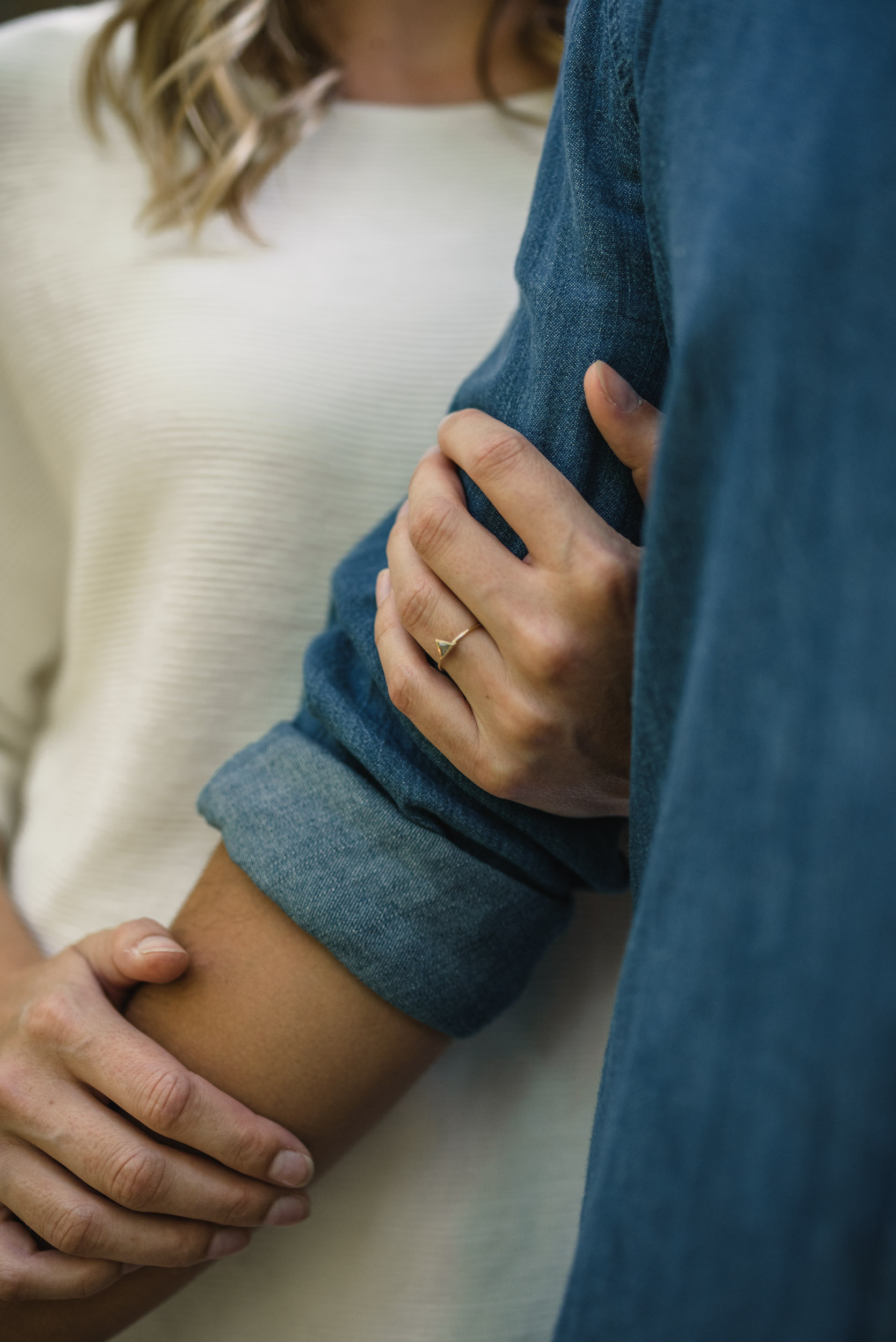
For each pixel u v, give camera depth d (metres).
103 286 0.70
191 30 0.70
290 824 0.59
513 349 0.57
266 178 0.71
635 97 0.52
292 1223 0.60
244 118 0.69
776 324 0.45
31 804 0.74
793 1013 0.42
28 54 0.73
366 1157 0.66
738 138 0.46
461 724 0.56
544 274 0.55
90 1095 0.59
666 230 0.48
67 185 0.71
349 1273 0.66
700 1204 0.44
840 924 0.41
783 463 0.44
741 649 0.45
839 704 0.42
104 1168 0.58
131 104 0.71
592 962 0.69
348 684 0.60
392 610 0.58
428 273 0.70
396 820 0.58
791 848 0.43
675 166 0.48
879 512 0.42
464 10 0.72
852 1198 0.39
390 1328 0.66
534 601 0.54
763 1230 0.42
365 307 0.69
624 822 0.60
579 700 0.54
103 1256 0.58
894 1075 0.39
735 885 0.44
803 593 0.43
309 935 0.59
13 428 0.73
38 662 0.76
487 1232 0.67
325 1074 0.59
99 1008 0.60
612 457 0.55
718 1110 0.44
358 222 0.71
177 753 0.69
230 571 0.68
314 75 0.73
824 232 0.44
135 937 0.60
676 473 0.47
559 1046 0.68
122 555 0.70
